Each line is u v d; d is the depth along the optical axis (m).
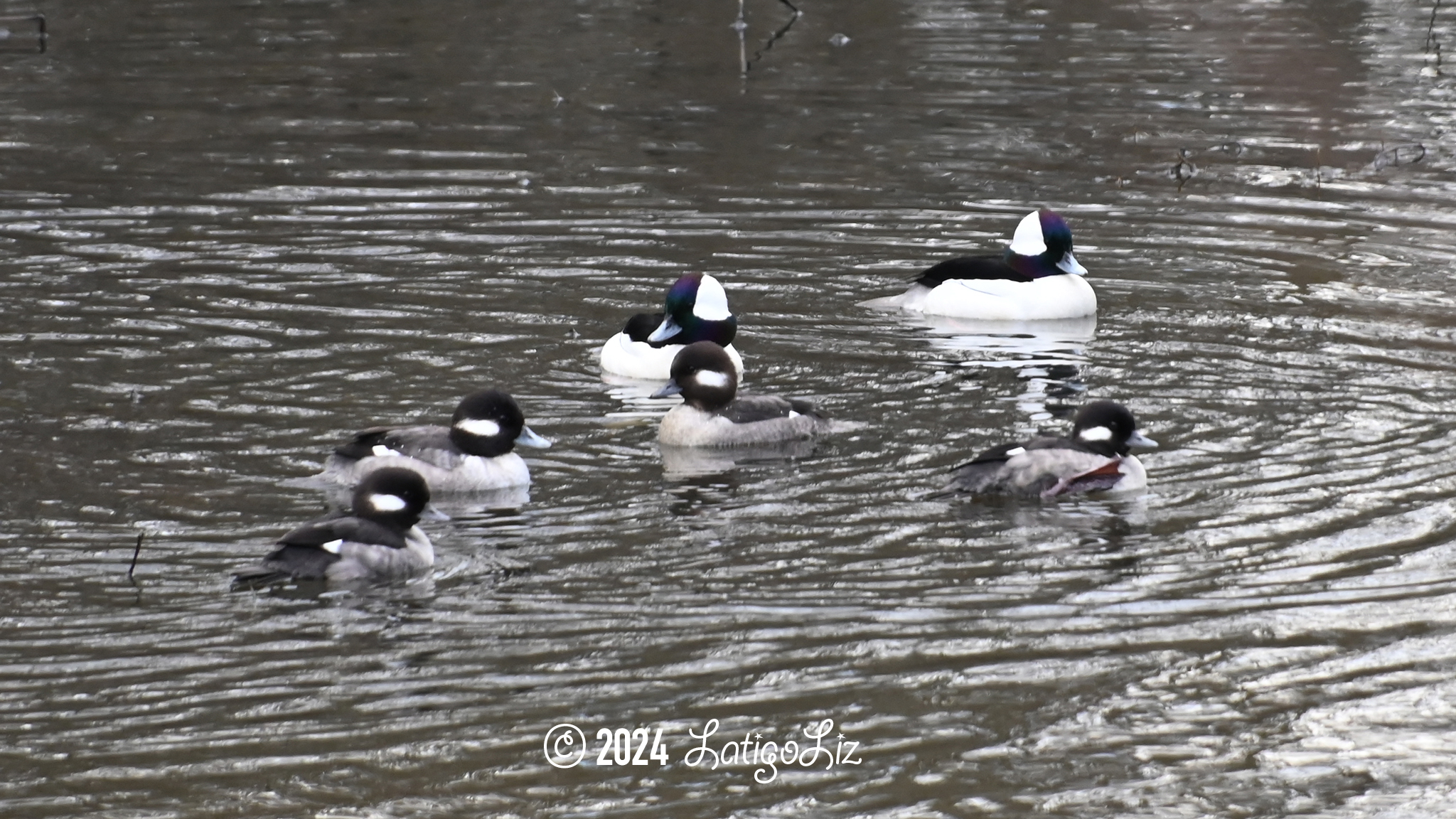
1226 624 11.79
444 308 19.64
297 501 13.93
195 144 27.38
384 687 10.94
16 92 30.61
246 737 10.33
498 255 21.83
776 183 25.38
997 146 27.42
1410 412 16.08
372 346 18.20
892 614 11.97
